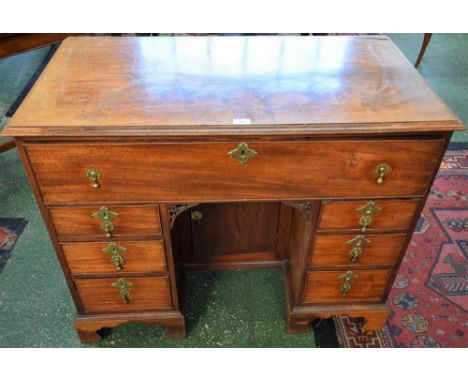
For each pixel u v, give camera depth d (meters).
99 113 1.06
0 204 2.06
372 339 1.54
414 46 3.53
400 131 1.04
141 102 1.10
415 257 1.83
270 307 1.65
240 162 1.08
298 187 1.15
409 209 1.22
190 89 1.16
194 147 1.05
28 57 3.18
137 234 1.23
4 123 2.52
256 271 1.79
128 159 1.06
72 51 1.35
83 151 1.04
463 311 1.62
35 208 2.04
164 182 1.12
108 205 1.16
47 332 1.53
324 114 1.08
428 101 1.14
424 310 1.63
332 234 1.27
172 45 1.41
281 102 1.12
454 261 1.82
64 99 1.11
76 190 1.12
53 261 1.79
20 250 1.83
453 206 2.09
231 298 1.68
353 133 1.04
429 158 1.12
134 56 1.33
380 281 1.42
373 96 1.16
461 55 3.43
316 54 1.37
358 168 1.12
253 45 1.42
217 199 1.16
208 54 1.35
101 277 1.33
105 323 1.45
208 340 1.53
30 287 1.68
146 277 1.34
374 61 1.34
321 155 1.09
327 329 1.57
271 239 1.72
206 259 1.76
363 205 1.20
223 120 1.04
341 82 1.22
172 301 1.42
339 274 1.38
